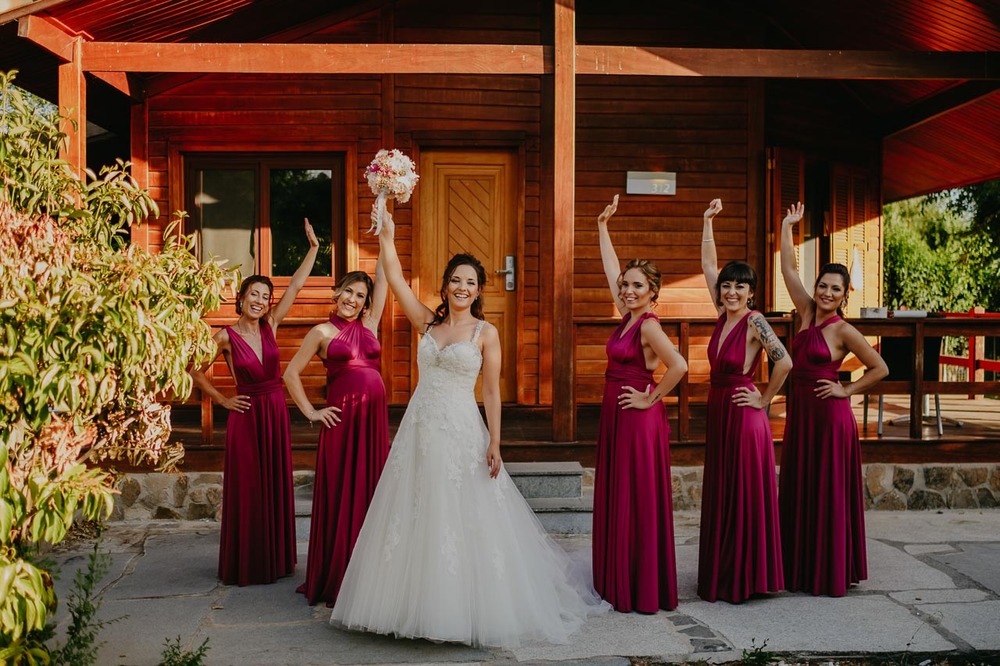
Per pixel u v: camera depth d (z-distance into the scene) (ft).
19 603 8.05
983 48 22.95
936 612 13.56
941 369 44.75
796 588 14.67
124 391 10.00
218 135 25.08
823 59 19.56
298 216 25.61
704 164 26.20
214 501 19.62
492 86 25.52
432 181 25.73
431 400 12.67
